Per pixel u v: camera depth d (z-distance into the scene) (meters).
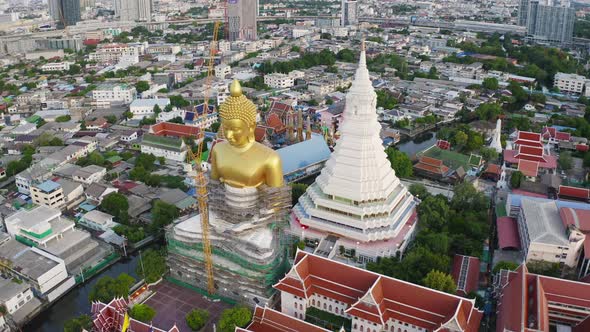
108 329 123.75
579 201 189.62
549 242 148.38
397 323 122.50
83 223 186.25
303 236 169.00
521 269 128.62
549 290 127.19
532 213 163.88
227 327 124.94
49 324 143.00
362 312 120.62
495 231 180.12
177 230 149.88
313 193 172.12
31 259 152.62
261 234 144.62
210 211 152.88
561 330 126.94
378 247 158.75
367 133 158.12
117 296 137.25
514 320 114.88
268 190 143.88
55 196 195.88
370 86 157.25
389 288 124.06
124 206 189.88
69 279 153.25
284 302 135.12
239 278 140.75
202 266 146.50
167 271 155.75
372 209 160.75
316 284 132.62
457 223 169.00
